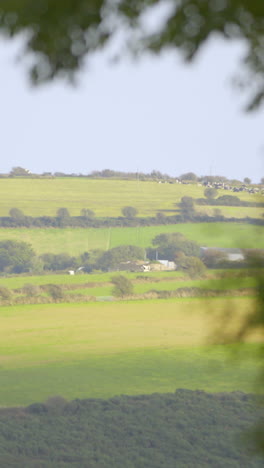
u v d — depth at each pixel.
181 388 149.50
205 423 120.50
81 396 145.88
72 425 124.56
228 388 142.38
